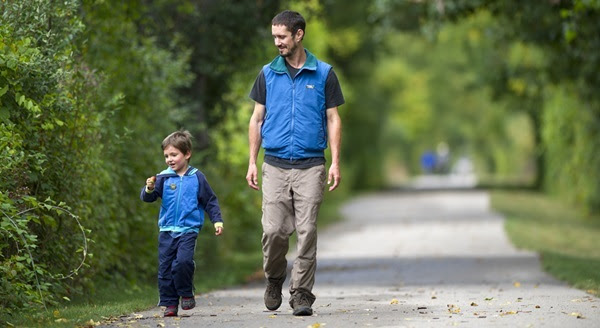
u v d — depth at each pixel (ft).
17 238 84.28
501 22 260.83
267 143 84.02
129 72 129.49
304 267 82.69
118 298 105.91
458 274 139.85
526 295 102.12
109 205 113.91
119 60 126.62
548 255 161.99
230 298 110.32
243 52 171.53
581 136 302.66
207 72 167.94
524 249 185.68
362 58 408.46
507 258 165.89
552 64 253.03
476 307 88.38
